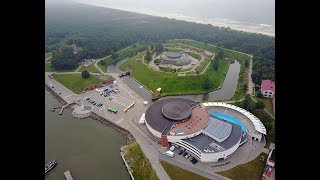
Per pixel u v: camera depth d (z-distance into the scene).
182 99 187.50
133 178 128.50
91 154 147.12
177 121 159.38
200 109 174.12
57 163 139.50
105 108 196.62
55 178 130.25
